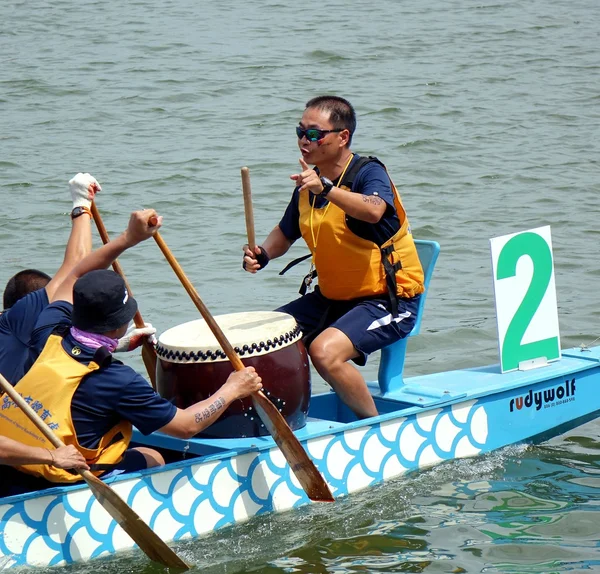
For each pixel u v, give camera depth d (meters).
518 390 21.14
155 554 15.58
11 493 15.66
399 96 60.22
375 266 19.45
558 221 38.47
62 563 15.37
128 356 26.27
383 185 18.95
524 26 82.81
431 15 87.69
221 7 91.94
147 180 43.66
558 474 19.44
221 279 32.00
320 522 17.27
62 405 15.12
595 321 28.20
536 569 15.41
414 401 19.86
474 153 48.94
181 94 60.41
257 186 42.94
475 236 36.91
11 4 93.62
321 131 18.92
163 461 17.22
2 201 40.75
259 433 17.94
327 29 81.25
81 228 18.27
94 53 72.44
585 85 63.88
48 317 16.27
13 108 57.56
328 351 18.78
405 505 17.95
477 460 20.14
